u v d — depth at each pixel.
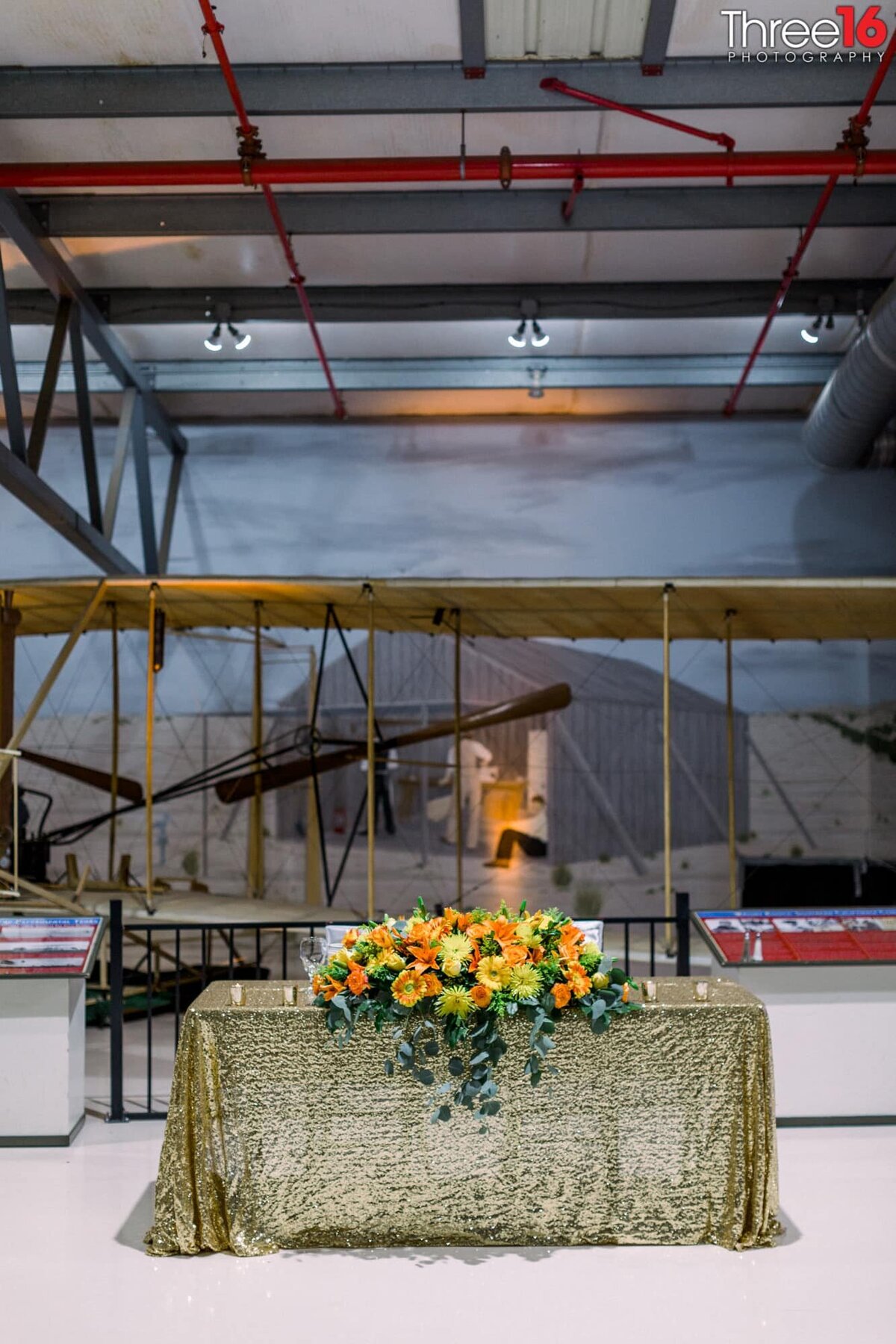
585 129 6.63
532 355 10.11
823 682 11.33
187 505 11.44
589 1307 3.30
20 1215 4.02
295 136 6.70
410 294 8.88
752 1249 3.67
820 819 11.24
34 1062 4.78
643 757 11.47
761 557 11.23
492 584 6.82
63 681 11.45
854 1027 4.95
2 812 6.91
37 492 7.33
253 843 9.20
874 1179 4.30
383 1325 3.20
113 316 8.91
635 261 8.41
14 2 5.57
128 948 9.30
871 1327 3.20
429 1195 3.66
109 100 6.14
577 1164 3.67
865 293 8.77
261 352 9.99
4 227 7.09
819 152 6.25
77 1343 3.12
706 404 11.14
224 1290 3.41
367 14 5.67
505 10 5.62
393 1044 3.64
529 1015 3.65
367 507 11.40
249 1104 3.66
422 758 11.59
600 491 11.35
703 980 4.07
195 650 11.55
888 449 10.48
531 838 11.48
